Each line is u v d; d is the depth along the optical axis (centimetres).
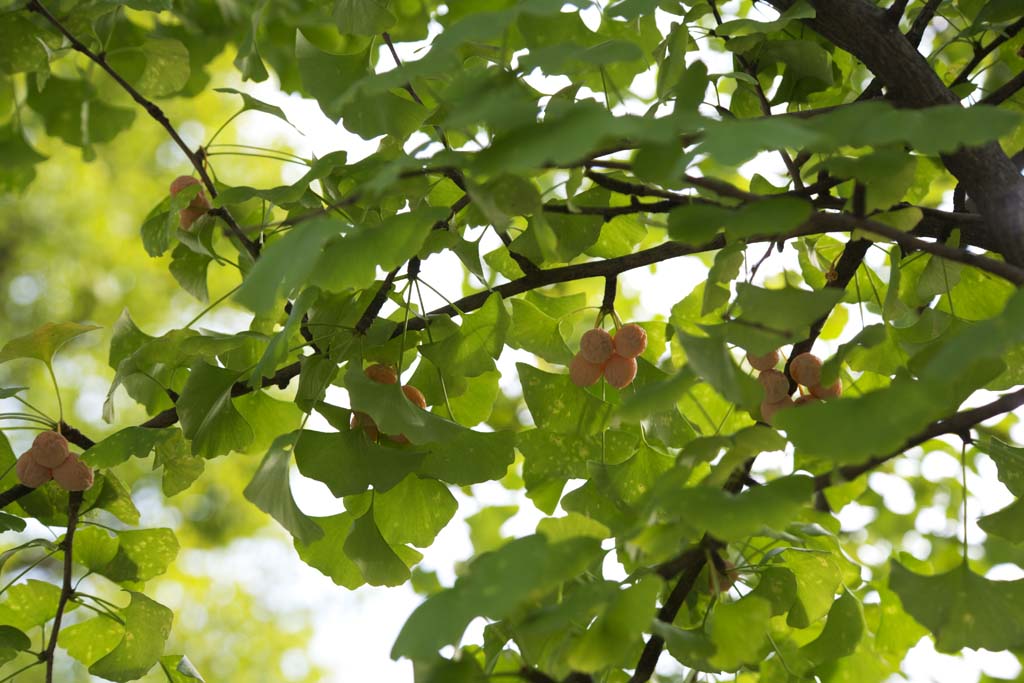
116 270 743
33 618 217
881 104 117
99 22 281
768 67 212
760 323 131
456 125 114
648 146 119
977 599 140
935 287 190
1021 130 210
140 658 208
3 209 714
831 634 202
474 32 135
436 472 179
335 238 147
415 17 311
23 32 243
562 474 198
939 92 167
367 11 196
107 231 735
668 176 112
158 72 301
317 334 189
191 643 733
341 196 198
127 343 226
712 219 121
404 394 177
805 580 198
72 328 205
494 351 194
